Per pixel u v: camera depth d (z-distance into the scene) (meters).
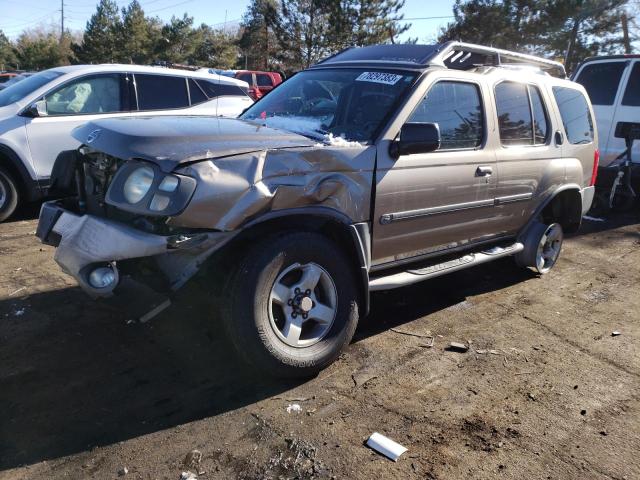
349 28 35.62
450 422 3.12
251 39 49.53
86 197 3.62
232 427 2.98
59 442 2.80
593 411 3.29
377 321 4.45
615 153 8.70
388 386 3.46
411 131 3.58
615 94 8.73
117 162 3.26
